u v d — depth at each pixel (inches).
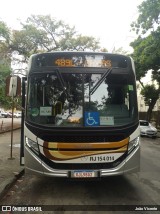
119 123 153.9
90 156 149.1
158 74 669.3
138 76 637.3
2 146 338.3
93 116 153.4
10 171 200.8
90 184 177.6
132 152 154.2
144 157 291.1
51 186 174.1
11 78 191.5
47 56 160.9
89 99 155.9
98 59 160.4
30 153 153.3
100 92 157.3
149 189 167.0
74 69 158.9
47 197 153.1
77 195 156.3
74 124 152.6
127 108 157.8
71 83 157.8
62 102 155.5
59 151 149.2
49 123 153.4
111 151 150.0
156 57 492.4
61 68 159.0
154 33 466.0
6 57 796.6
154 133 550.6
